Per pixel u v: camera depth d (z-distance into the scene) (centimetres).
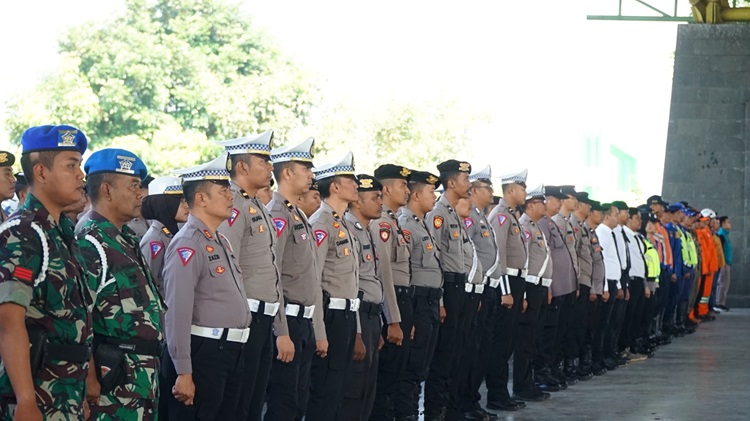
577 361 1177
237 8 2823
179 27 2720
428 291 772
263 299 561
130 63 2520
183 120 2573
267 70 2777
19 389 362
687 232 1727
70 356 386
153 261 599
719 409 936
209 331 517
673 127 2136
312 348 618
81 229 448
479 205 909
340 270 651
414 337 768
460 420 845
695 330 1755
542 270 991
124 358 431
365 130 2889
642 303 1380
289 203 617
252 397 564
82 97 2436
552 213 1088
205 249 519
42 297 380
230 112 2575
